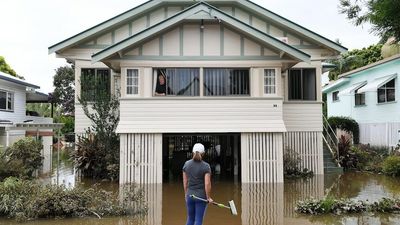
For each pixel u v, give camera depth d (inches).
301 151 714.8
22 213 365.7
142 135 590.6
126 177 588.7
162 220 372.8
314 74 727.7
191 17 577.0
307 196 493.0
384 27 250.5
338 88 1200.2
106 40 724.7
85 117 735.1
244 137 595.8
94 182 622.8
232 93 595.8
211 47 593.0
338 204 403.9
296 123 718.5
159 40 591.5
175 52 590.6
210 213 403.9
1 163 578.6
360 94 1042.1
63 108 1958.7
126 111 587.2
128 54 587.8
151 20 728.3
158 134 591.8
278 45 572.7
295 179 651.5
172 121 588.1
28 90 1085.1
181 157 716.7
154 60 588.4
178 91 592.1
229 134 640.4
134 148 589.6
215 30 593.9
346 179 648.4
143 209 405.7
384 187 561.9
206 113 591.5
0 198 386.9
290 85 725.9
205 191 300.4
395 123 856.9
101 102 695.1
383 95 923.4
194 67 593.3
